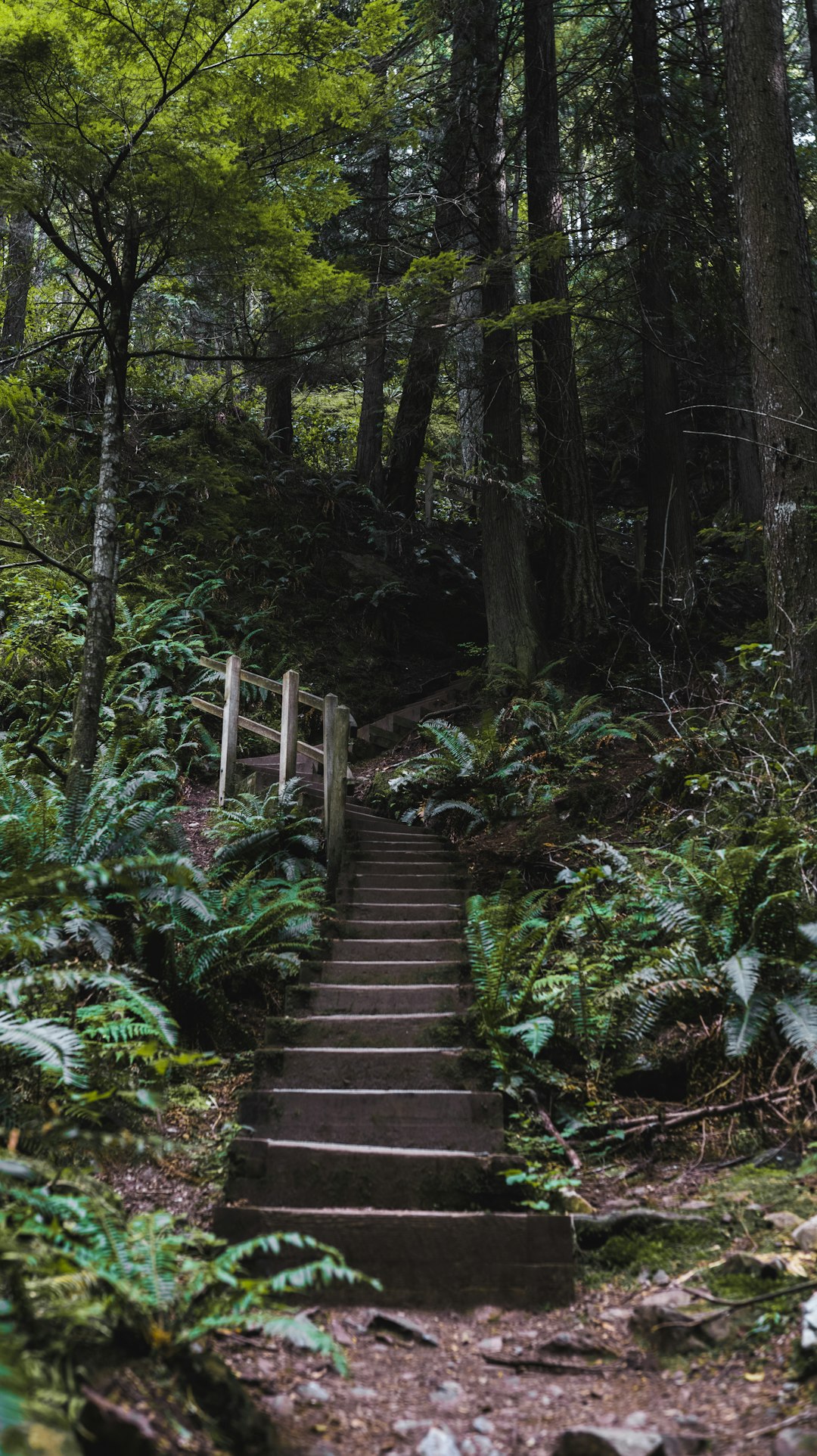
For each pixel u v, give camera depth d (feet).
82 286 41.96
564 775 28.12
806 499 25.62
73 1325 7.79
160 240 23.16
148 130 21.67
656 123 42.63
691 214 42.47
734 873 15.34
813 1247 10.50
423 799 28.66
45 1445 5.80
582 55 48.70
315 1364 9.51
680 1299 10.13
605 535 56.49
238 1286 9.30
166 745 29.55
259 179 23.21
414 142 34.58
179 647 32.96
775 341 26.40
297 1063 14.61
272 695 36.24
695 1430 8.14
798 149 47.57
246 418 49.75
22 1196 8.84
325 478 50.24
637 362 58.49
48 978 12.89
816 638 24.85
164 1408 7.48
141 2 19.99
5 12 19.44
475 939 16.15
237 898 19.01
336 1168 12.30
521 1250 11.13
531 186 41.73
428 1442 8.03
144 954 16.52
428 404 51.52
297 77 22.03
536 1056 14.60
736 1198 11.85
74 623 32.24
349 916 20.38
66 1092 13.15
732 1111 13.57
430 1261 11.12
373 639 42.32
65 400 40.40
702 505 61.98
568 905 17.67
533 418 45.65
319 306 25.34
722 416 58.18
